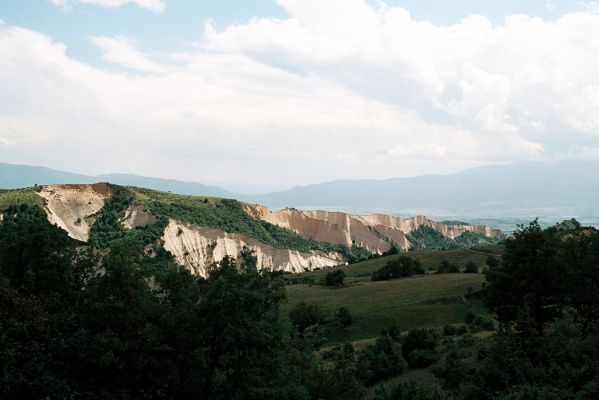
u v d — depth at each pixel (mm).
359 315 94938
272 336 34594
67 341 30938
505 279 49000
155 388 34094
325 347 77688
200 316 34219
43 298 33156
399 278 132750
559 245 49469
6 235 36094
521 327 37000
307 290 130000
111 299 33562
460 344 58688
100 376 32625
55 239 36562
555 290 46219
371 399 45375
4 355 28141
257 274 36000
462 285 105562
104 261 35031
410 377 52094
